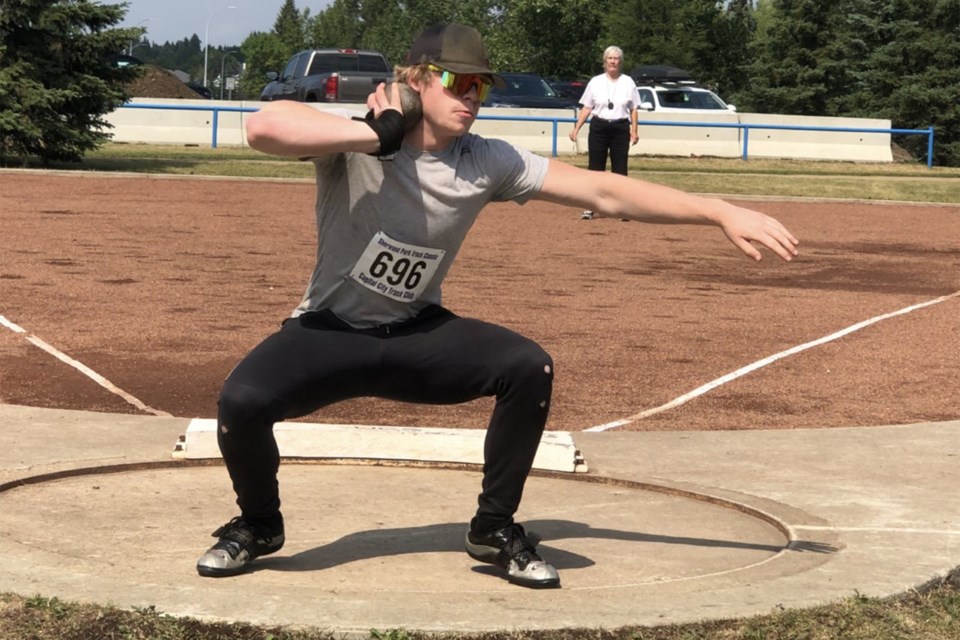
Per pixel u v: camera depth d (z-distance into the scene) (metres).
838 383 8.25
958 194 25.19
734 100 55.12
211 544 4.70
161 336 8.96
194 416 6.96
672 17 64.56
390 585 4.27
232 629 3.66
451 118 4.00
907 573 4.42
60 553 4.51
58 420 6.58
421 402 4.32
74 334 8.91
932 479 5.93
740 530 5.16
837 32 53.31
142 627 3.63
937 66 45.16
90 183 21.42
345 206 4.09
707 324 10.28
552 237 16.50
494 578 4.39
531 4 70.94
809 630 3.82
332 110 4.09
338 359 4.13
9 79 23.02
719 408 7.50
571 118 32.22
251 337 9.04
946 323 10.63
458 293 11.42
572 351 8.98
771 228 4.02
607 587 4.24
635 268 13.73
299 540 4.79
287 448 6.09
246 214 17.67
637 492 5.78
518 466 4.27
